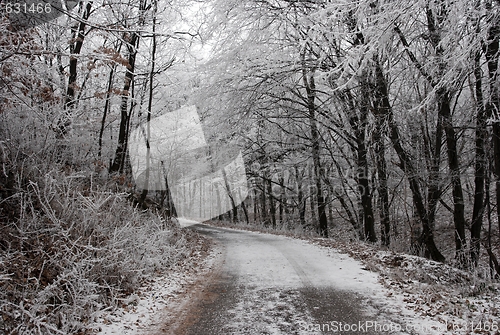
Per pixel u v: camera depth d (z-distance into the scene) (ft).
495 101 27.50
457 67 23.91
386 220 52.70
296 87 53.42
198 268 30.04
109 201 29.37
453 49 24.23
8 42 21.52
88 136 35.55
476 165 35.86
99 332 15.24
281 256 35.04
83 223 21.02
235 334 15.06
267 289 22.17
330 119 51.34
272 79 48.85
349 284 23.20
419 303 18.97
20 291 15.53
